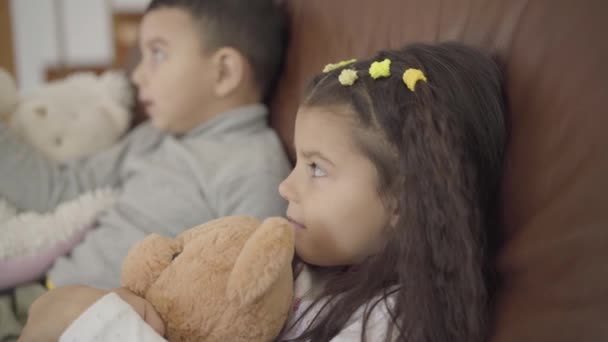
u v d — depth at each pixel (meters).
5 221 0.92
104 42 2.22
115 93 1.12
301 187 0.60
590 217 0.47
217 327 0.52
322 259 0.61
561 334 0.45
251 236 0.52
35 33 2.18
